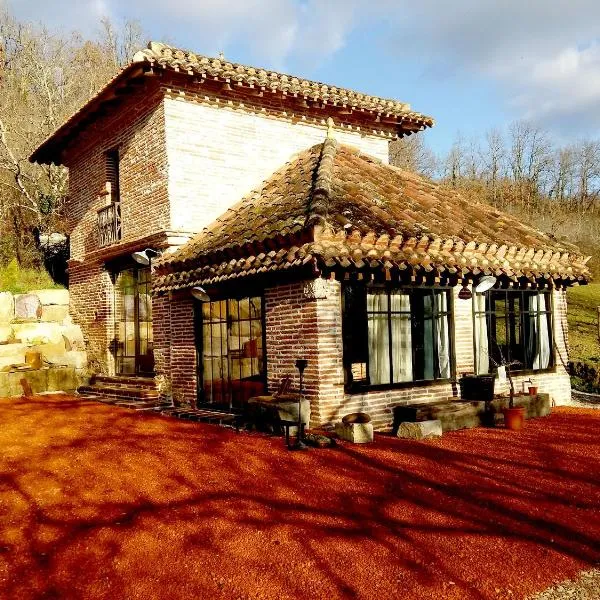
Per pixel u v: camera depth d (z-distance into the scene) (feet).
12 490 20.08
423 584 13.30
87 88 90.89
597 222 161.38
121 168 43.24
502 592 12.98
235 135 40.27
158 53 36.58
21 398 40.50
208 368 36.42
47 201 69.51
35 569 14.37
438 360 34.01
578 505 18.20
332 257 26.25
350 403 29.12
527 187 189.37
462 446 25.91
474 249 32.40
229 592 13.12
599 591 13.03
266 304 31.30
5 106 79.36
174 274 34.99
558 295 40.60
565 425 31.07
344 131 46.14
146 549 15.31
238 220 35.35
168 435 28.22
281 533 16.10
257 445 26.00
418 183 42.55
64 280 62.13
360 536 15.87
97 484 20.58
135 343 45.14
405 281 31.24
